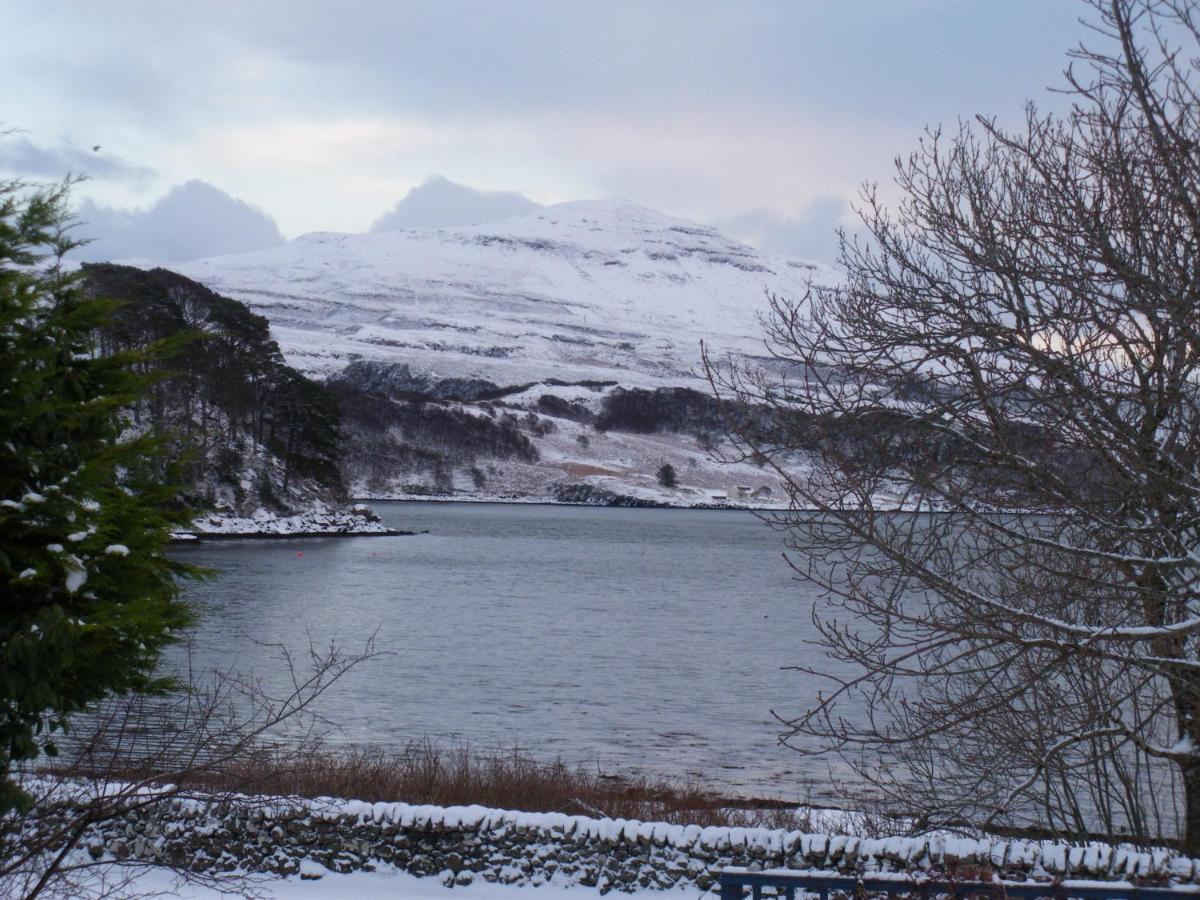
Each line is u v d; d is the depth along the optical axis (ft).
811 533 32.81
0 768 26.27
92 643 26.53
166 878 38.60
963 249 31.17
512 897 38.63
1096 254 30.32
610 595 247.29
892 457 31.45
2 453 26.35
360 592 234.38
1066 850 34.40
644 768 81.25
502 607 215.31
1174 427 31.22
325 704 104.06
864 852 37.06
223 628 164.86
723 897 30.37
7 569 25.44
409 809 41.29
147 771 36.32
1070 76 30.83
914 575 32.40
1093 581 31.50
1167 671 33.32
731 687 123.54
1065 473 32.73
